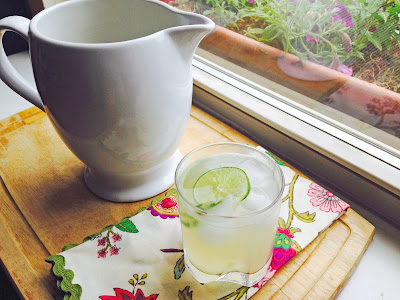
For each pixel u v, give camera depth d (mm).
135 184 325
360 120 345
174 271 264
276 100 401
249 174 257
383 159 318
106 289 252
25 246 289
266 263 253
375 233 312
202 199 236
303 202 309
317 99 374
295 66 378
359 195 334
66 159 376
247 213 234
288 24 368
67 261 267
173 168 343
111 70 236
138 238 285
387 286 270
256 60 413
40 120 429
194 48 266
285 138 375
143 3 306
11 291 431
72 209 320
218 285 255
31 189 341
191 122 420
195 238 236
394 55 302
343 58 337
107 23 325
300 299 246
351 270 265
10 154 382
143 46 238
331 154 331
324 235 290
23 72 550
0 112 473
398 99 311
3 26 281
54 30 301
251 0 388
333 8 326
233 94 411
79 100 250
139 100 251
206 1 436
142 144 276
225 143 269
